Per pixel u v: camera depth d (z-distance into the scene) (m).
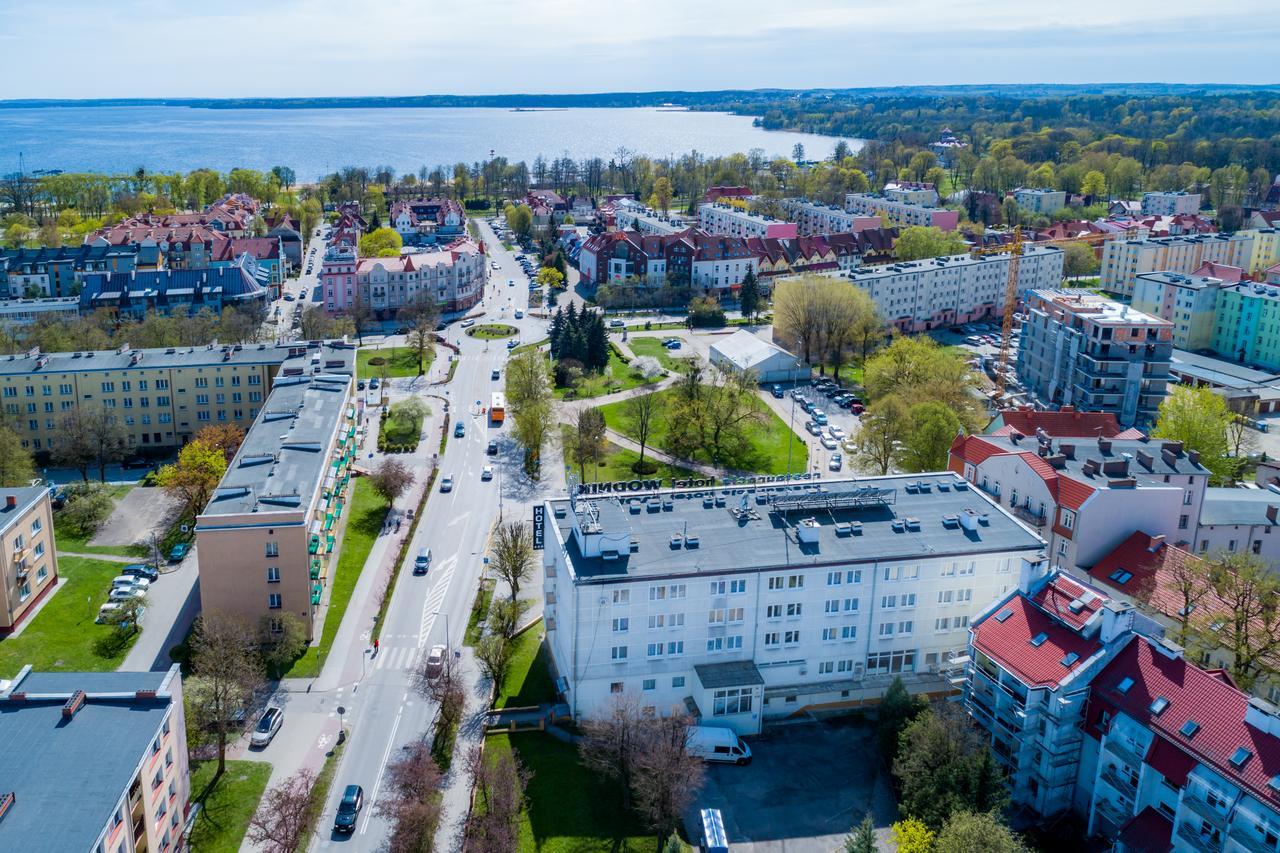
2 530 138.00
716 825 99.44
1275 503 150.62
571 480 146.38
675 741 103.00
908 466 178.50
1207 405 185.88
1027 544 122.81
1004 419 177.62
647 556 118.00
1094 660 100.06
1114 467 141.12
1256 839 84.69
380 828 104.25
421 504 183.12
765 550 119.81
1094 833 99.12
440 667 124.00
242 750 115.88
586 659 116.25
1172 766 91.06
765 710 121.06
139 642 139.38
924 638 124.56
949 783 96.56
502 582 155.38
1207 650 121.75
